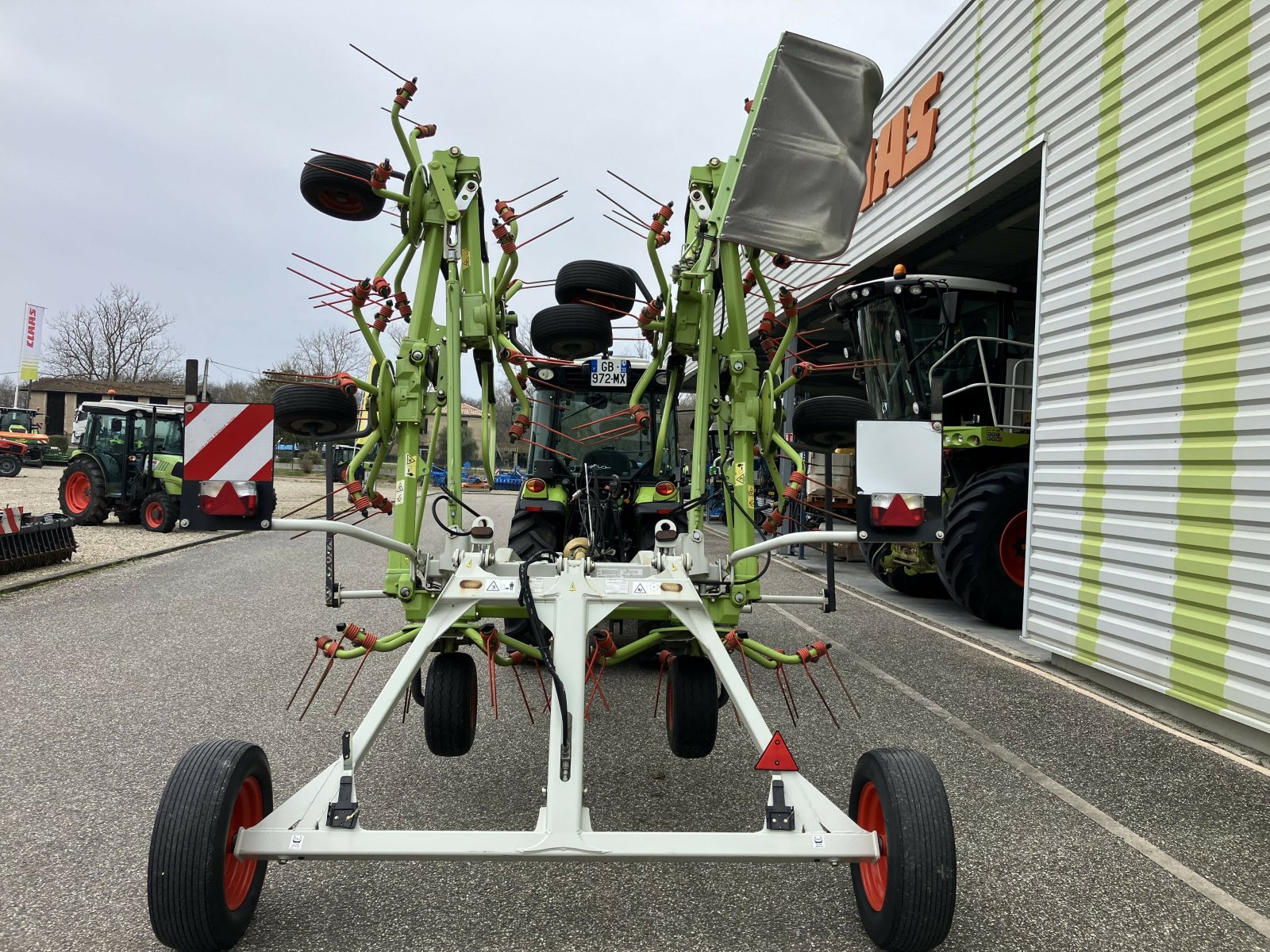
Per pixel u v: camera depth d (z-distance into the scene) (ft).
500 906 7.50
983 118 19.49
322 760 10.91
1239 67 12.22
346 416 10.19
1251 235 11.96
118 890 7.66
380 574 27.35
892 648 18.20
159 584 24.62
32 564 25.73
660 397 17.11
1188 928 7.35
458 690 10.03
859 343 24.99
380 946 6.82
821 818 6.63
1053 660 16.72
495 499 72.18
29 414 94.63
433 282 10.92
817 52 9.54
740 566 10.51
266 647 17.22
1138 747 11.95
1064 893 7.92
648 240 10.98
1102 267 15.15
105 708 12.94
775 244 9.97
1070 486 15.92
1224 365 12.33
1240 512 11.91
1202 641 12.62
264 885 7.78
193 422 7.09
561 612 7.60
